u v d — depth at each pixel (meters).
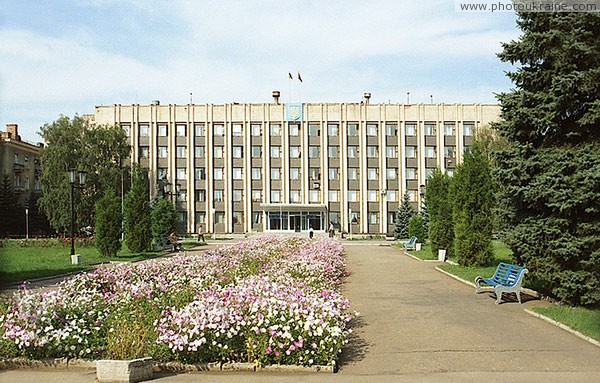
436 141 64.75
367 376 6.72
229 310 7.56
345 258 25.05
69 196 53.78
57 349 7.32
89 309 8.65
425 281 16.17
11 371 7.07
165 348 7.16
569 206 10.55
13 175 67.12
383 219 63.66
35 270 20.17
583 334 8.60
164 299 9.48
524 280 13.63
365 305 11.94
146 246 30.98
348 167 64.38
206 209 63.59
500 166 12.32
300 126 64.44
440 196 24.67
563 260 11.05
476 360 7.39
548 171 11.23
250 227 63.34
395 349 8.04
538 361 7.32
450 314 10.73
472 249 18.67
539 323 9.79
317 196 63.94
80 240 39.09
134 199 31.14
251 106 64.31
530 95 11.84
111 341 7.09
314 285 11.56
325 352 7.09
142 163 63.84
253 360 7.09
